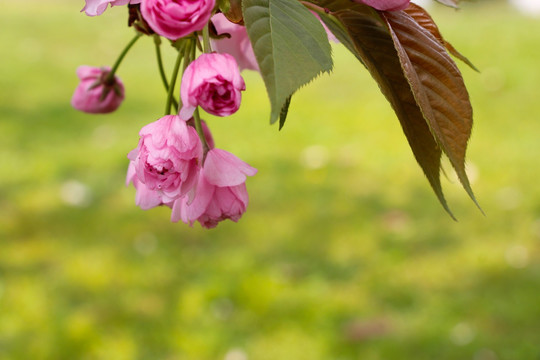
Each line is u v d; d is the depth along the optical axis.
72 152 7.02
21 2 14.80
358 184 6.47
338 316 4.58
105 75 1.42
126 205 5.96
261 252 5.31
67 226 5.61
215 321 4.55
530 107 8.38
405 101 0.92
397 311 4.62
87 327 4.42
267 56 0.74
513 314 4.51
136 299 4.73
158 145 0.92
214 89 0.88
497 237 5.46
